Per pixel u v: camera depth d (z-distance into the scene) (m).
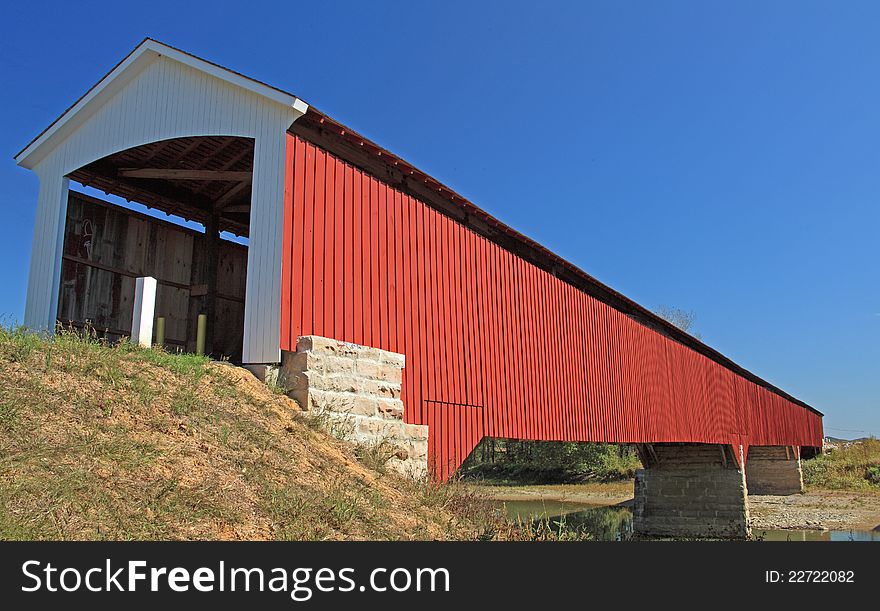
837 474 40.31
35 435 5.08
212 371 7.81
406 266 10.62
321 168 9.29
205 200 13.38
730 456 25.39
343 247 9.44
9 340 6.50
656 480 26.20
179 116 9.98
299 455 6.95
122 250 11.83
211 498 5.34
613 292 17.94
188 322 12.87
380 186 10.34
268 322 8.40
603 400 16.55
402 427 9.49
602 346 17.03
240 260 14.10
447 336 11.30
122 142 10.54
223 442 6.32
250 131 9.22
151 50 10.20
